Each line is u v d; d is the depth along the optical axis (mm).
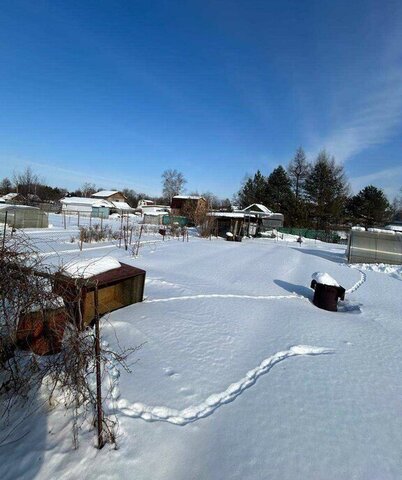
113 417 2771
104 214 56156
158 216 41719
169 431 2697
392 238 15758
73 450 2439
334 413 3086
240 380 3568
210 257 13891
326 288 7223
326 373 3920
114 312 5348
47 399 2924
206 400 3143
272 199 54469
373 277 12125
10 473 2273
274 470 2338
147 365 3695
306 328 5516
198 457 2449
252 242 26141
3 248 2928
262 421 2889
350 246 16219
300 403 3219
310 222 45188
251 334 4984
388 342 5230
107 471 2279
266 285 9070
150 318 5180
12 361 3189
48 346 3373
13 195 59906
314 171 47344
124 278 5250
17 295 2973
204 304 6371
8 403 2924
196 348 4266
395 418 3076
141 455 2428
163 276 8797
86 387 2795
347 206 53438
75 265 4809
